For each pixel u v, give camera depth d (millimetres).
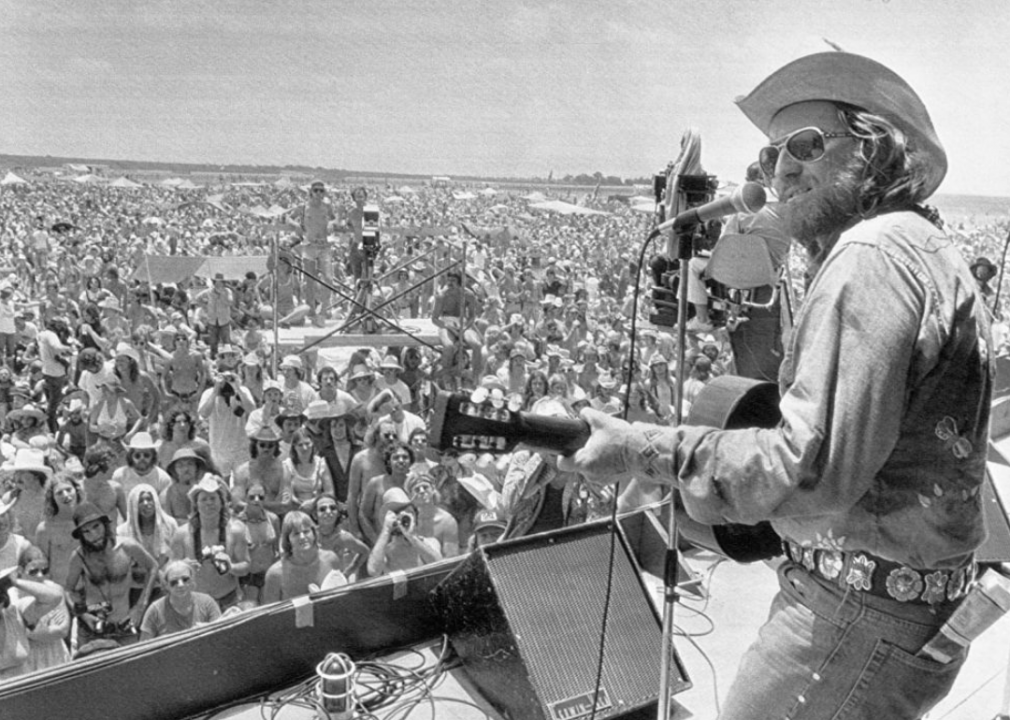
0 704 2633
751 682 1493
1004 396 6164
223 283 14789
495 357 13273
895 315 1213
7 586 5262
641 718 2885
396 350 13039
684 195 2785
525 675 2816
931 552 1326
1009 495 4148
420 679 3141
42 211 53469
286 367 10422
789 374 1319
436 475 7578
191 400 11320
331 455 8562
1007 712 2740
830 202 1411
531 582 2980
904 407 1266
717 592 3725
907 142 1390
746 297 2865
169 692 2902
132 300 16641
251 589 6773
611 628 2982
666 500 4059
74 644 6078
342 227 15641
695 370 10695
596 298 24672
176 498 7676
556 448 1500
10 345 14828
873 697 1390
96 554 6086
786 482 1200
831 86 1401
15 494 7062
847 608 1391
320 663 3053
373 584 3238
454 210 74688
